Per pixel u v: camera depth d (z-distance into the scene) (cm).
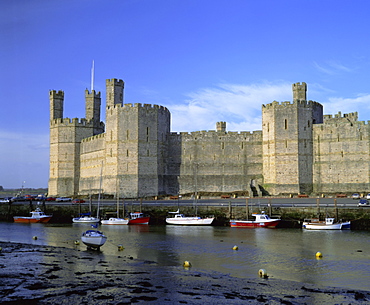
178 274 3703
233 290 3175
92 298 2927
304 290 3216
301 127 9625
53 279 3441
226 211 7594
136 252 4903
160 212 8000
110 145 10375
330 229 6569
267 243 5416
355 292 3167
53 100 13025
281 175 9600
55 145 12581
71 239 6047
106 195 10112
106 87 11081
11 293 3034
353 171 9312
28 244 5462
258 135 10494
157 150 10362
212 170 10625
